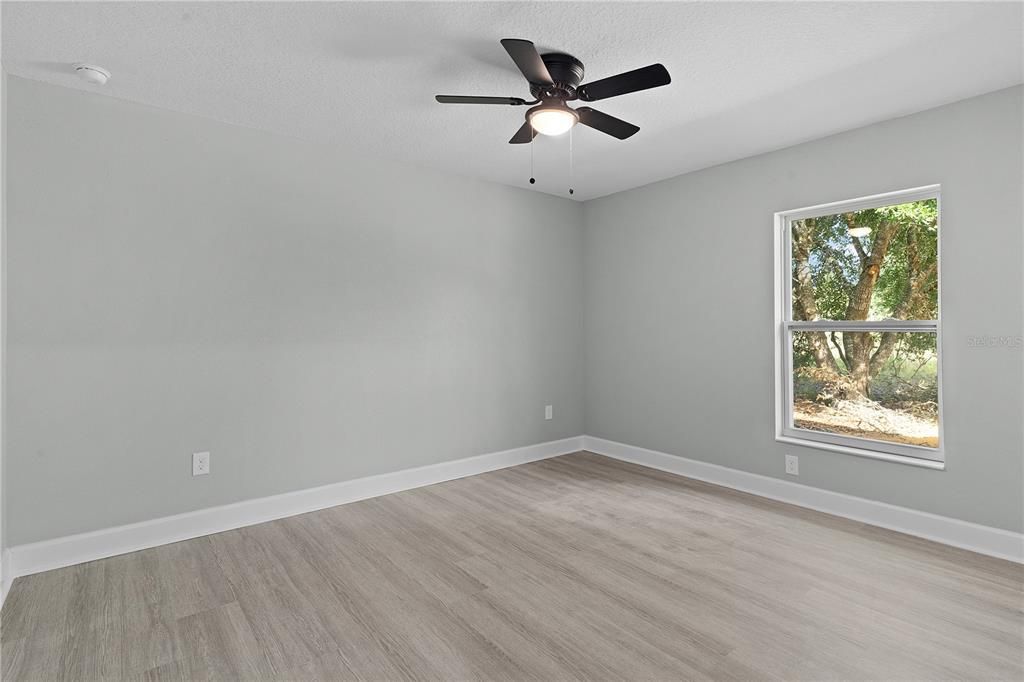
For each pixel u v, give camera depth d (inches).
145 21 83.4
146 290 114.6
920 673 72.2
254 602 91.7
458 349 167.3
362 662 75.7
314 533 122.2
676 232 169.3
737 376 153.5
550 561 107.1
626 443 187.3
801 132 131.2
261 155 129.9
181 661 75.9
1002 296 107.3
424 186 159.0
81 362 107.3
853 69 99.3
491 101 92.7
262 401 130.0
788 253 145.3
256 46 91.4
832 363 137.3
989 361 109.0
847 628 82.8
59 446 105.0
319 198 138.9
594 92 90.1
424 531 123.2
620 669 73.6
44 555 103.0
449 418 165.3
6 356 99.0
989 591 93.7
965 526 111.7
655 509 137.2
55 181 104.4
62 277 105.2
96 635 82.0
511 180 174.1
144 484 114.4
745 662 74.8
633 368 183.8
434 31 87.1
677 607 89.4
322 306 139.6
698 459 164.4
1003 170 106.8
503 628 83.7
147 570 103.4
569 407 198.7
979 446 110.2
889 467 123.3
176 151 118.1
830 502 133.3
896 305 126.0
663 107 116.5
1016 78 102.6
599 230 195.5
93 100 108.6
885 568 102.8
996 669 72.7
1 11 79.8
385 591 95.4
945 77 102.3
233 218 125.7
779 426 145.0
